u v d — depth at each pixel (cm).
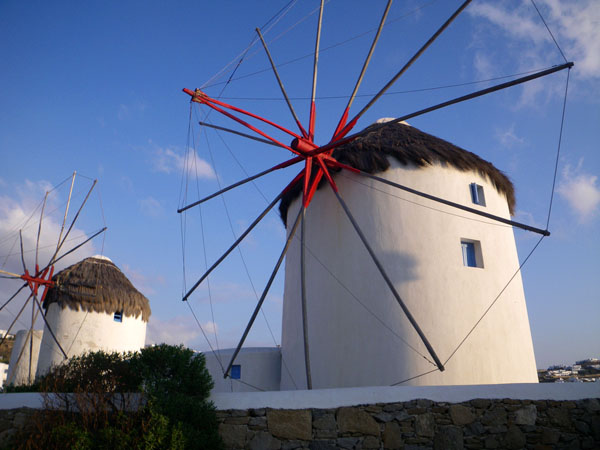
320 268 1527
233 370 1797
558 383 978
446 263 1386
